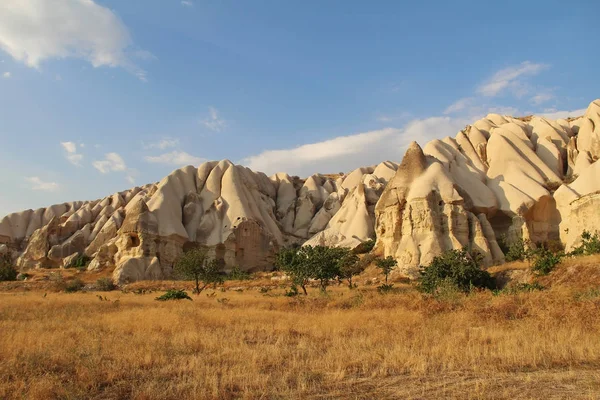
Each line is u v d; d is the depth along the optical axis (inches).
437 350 388.8
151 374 343.0
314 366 356.2
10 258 3339.1
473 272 1123.9
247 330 547.5
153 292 1675.7
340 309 765.9
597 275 983.0
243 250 2679.6
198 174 3137.3
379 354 378.9
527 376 308.5
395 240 2046.0
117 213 3115.2
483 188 2230.6
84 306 927.7
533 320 501.4
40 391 290.4
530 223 2191.2
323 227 3270.2
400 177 2170.3
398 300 791.1
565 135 2770.7
